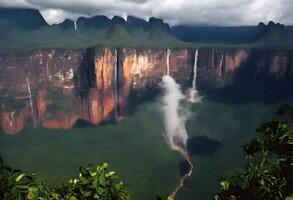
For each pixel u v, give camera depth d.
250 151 5.97
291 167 5.62
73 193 5.08
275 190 5.29
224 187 5.86
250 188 5.61
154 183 106.75
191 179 110.38
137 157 124.38
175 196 100.25
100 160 121.31
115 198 5.15
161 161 122.19
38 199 4.98
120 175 110.00
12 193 4.85
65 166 114.44
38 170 109.81
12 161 117.25
